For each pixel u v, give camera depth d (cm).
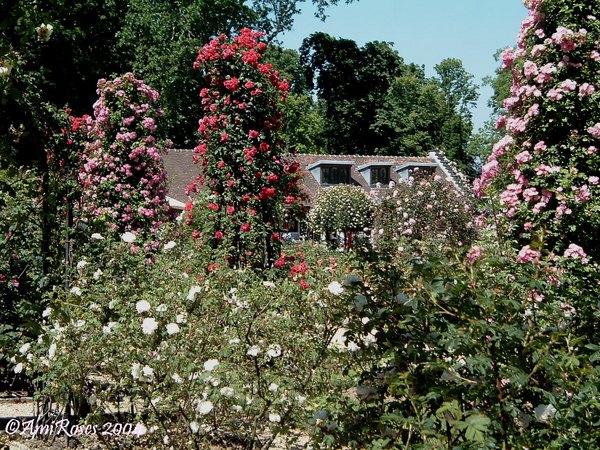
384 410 320
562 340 301
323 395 388
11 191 455
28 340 547
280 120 1012
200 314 472
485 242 698
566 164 711
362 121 4894
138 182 1161
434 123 5325
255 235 923
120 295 500
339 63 4891
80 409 547
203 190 969
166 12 3045
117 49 3002
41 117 505
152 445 454
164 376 433
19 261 584
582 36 702
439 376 292
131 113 1171
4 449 503
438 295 297
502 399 279
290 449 475
